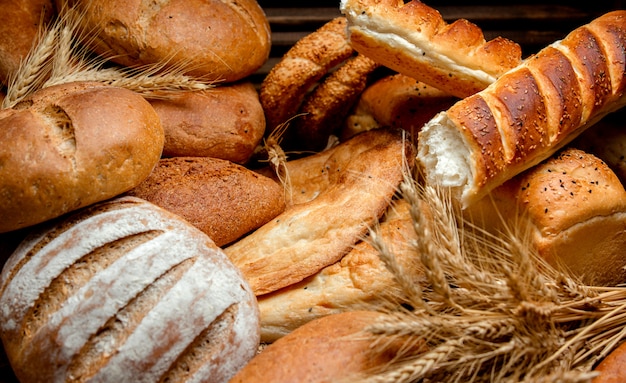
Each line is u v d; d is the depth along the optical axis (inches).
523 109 33.2
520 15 43.9
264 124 39.2
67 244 31.0
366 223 34.7
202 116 36.9
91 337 29.8
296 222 35.1
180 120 36.6
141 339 29.8
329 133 42.6
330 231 34.9
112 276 30.3
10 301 30.6
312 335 30.1
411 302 29.4
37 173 30.6
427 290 33.6
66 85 33.6
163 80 35.7
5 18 37.1
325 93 39.9
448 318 29.2
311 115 40.4
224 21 37.0
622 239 35.0
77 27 36.6
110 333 30.0
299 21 44.0
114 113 31.9
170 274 30.9
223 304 31.1
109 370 29.6
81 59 36.6
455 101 39.4
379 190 35.4
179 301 30.4
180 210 34.4
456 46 35.2
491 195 34.7
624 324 31.9
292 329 34.4
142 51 36.2
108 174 31.5
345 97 39.8
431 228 33.7
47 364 29.8
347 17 35.8
